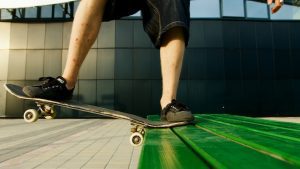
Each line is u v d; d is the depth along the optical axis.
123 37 14.97
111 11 1.61
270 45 15.21
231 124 1.41
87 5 1.53
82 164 3.42
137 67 14.81
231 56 15.02
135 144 1.88
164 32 1.54
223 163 0.51
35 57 15.09
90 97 14.65
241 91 14.81
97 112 1.59
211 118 2.01
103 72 14.77
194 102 14.62
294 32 15.36
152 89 14.70
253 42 15.19
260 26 15.30
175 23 1.52
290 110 14.82
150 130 1.35
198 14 15.13
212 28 15.12
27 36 15.18
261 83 14.92
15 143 5.33
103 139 5.95
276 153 0.57
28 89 1.57
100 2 1.54
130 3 1.63
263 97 14.84
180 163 0.57
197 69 14.82
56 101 1.61
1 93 14.72
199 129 1.26
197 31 15.07
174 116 1.51
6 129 8.41
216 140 0.85
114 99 14.62
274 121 1.64
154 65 14.85
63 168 3.20
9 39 15.12
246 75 14.93
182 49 1.66
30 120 1.62
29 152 4.29
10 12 15.13
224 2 15.05
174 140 0.92
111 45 14.93
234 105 14.70
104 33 14.98
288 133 0.92
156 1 1.56
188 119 1.51
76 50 1.58
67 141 5.63
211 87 14.74
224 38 15.10
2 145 5.07
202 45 14.99
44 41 15.17
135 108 14.60
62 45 15.16
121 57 14.86
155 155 0.65
